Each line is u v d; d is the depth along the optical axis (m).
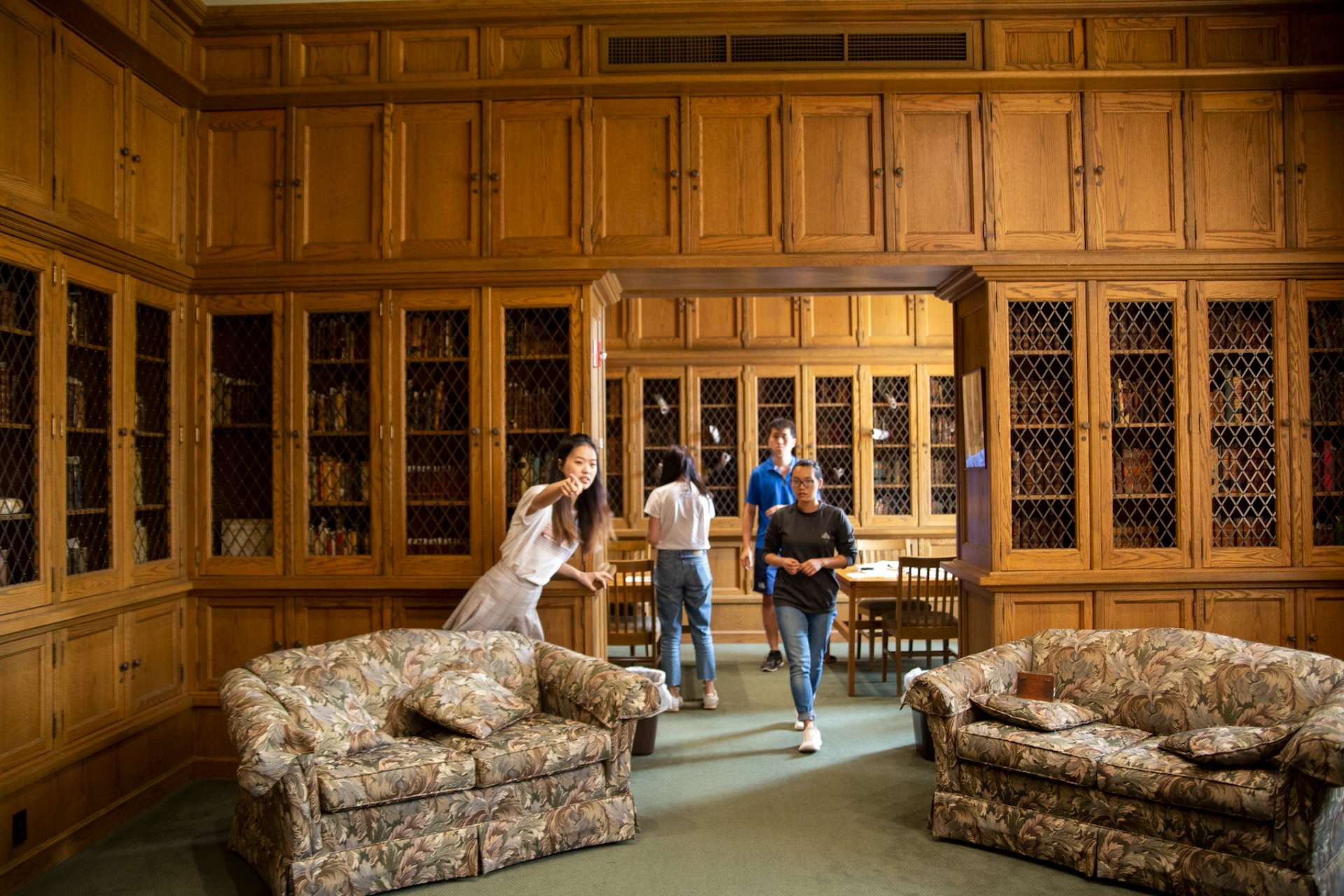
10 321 3.21
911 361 7.68
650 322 7.70
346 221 4.32
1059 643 3.75
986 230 4.28
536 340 4.32
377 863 2.87
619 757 3.35
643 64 4.35
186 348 4.31
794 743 4.48
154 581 4.02
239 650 4.29
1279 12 4.35
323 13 4.32
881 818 3.53
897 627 5.38
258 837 3.11
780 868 3.09
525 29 4.38
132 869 3.20
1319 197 4.32
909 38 4.34
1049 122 4.32
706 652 5.18
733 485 7.64
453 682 3.39
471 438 4.25
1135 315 4.32
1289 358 4.30
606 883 2.98
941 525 7.61
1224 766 2.79
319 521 4.34
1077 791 3.04
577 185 4.30
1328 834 2.64
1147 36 4.36
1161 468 4.31
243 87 4.36
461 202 4.32
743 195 4.31
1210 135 4.32
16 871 3.06
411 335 4.33
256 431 4.38
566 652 3.72
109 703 3.66
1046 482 4.31
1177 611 4.26
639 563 5.94
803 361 7.68
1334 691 2.96
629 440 7.64
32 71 3.30
